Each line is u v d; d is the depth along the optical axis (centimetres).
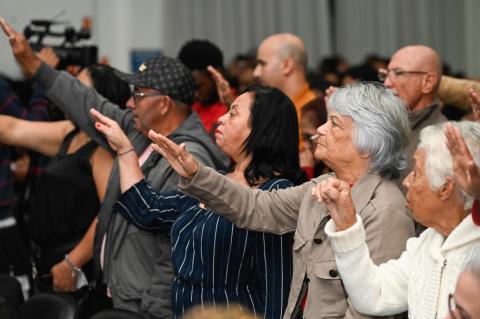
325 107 408
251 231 321
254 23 966
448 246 246
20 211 482
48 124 446
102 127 350
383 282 264
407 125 289
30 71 406
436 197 252
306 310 282
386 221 275
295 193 307
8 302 390
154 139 291
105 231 380
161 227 348
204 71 511
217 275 323
